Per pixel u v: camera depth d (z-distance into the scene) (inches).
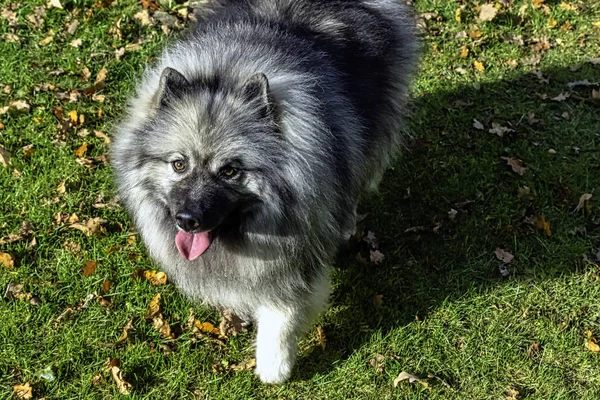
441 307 59.8
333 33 54.7
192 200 46.3
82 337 56.3
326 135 48.3
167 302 58.4
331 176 48.6
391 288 60.7
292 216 48.0
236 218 48.9
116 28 77.5
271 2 56.4
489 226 64.9
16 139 67.4
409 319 59.2
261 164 46.9
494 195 67.2
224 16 55.9
